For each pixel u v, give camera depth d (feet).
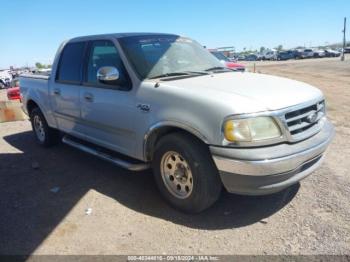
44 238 11.53
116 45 14.58
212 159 11.34
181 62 15.10
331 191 13.60
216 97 11.10
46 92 19.26
